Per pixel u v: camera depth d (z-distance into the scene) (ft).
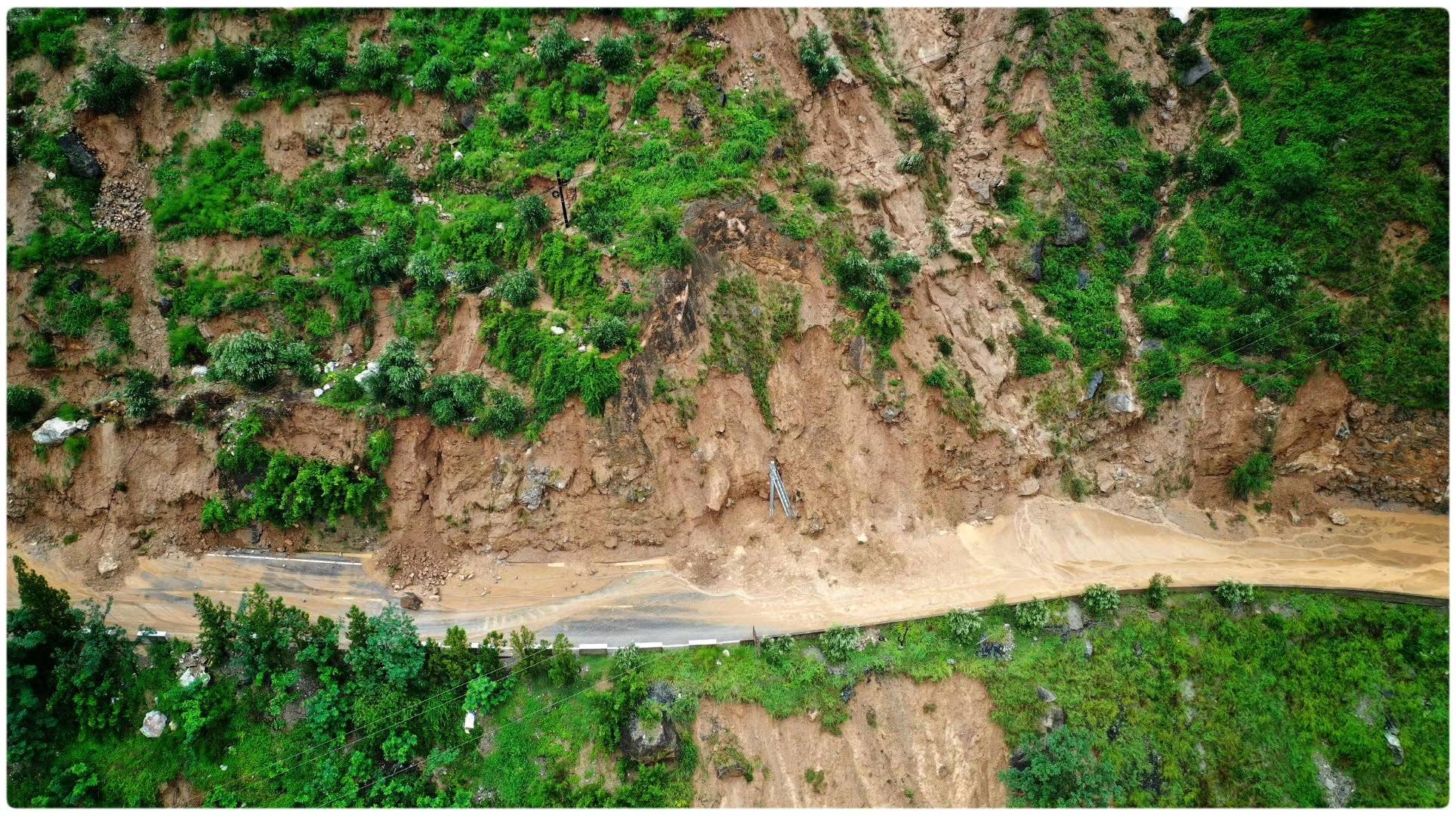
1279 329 122.31
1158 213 139.64
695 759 97.66
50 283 111.55
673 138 125.29
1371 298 118.93
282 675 96.58
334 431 109.09
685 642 106.32
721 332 115.65
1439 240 115.85
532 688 100.22
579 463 112.27
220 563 109.91
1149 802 98.43
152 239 117.29
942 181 139.54
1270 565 117.80
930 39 149.28
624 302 112.88
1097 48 144.05
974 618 108.99
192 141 123.44
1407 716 102.99
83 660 93.35
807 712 101.76
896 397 120.78
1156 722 103.35
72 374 111.34
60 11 122.01
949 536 121.49
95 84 118.32
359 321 116.26
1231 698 104.99
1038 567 117.91
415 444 110.01
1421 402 115.55
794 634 108.06
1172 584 114.42
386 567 110.73
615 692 99.04
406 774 94.22
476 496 111.45
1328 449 122.21
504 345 111.65
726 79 129.90
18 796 89.04
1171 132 144.46
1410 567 115.44
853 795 99.76
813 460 119.96
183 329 113.09
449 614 108.06
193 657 98.73
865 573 116.06
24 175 114.93
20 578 91.76
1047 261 134.72
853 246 124.98
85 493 107.96
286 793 92.12
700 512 116.26
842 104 136.36
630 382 110.83
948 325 127.95
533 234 119.24
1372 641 109.09
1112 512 124.16
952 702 104.83
